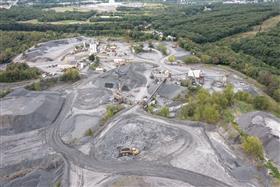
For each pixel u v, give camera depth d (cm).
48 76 16038
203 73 16938
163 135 9700
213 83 15400
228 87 12700
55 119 11756
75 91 14300
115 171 8281
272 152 8794
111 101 13050
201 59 18950
